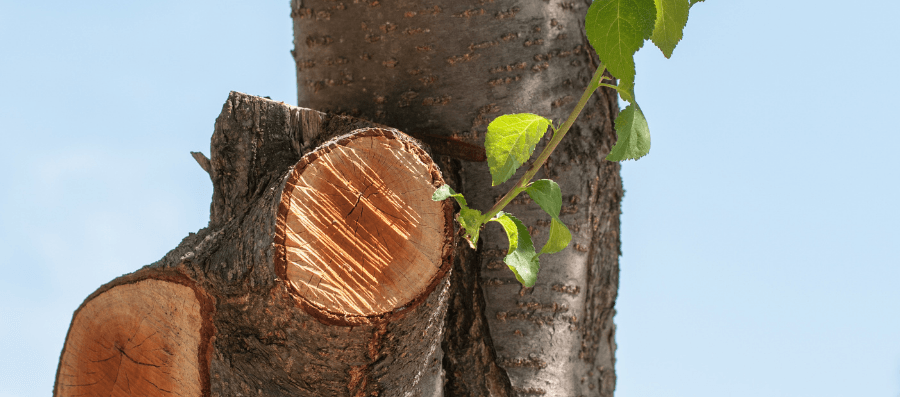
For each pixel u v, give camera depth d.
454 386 2.41
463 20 2.39
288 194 2.21
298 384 2.26
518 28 2.40
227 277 2.24
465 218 2.23
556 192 2.22
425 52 2.40
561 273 2.42
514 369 2.40
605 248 2.46
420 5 2.40
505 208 2.41
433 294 2.23
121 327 2.35
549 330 2.41
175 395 2.32
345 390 2.26
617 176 2.47
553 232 2.25
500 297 2.41
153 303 2.31
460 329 2.41
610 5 2.15
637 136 2.19
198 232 2.32
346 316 2.21
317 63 2.43
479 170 2.40
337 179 2.22
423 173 2.23
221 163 2.33
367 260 2.22
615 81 2.44
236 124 2.32
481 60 2.39
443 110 2.40
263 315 2.24
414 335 2.25
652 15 2.15
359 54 2.41
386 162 2.23
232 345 2.27
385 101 2.41
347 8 2.41
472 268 2.41
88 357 2.39
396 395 2.28
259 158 2.32
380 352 2.24
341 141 2.23
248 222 2.26
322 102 2.43
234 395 2.27
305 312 2.21
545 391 2.41
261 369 2.26
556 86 2.41
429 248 2.23
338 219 2.22
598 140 2.43
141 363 2.34
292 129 2.34
